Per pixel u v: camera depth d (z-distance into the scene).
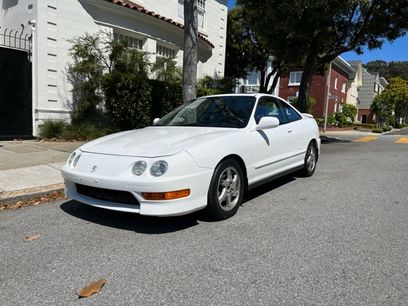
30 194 5.16
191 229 4.01
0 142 9.05
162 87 11.47
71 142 9.46
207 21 16.41
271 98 5.84
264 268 3.11
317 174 7.15
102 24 11.06
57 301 2.61
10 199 4.97
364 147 12.04
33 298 2.65
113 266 3.14
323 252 3.43
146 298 2.65
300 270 3.08
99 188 3.89
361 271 3.06
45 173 6.18
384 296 2.68
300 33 12.52
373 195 5.50
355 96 46.62
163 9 13.98
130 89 10.44
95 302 2.59
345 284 2.85
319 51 14.84
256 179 4.91
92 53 10.30
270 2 12.07
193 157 3.84
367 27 13.65
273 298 2.65
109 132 10.39
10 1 10.33
